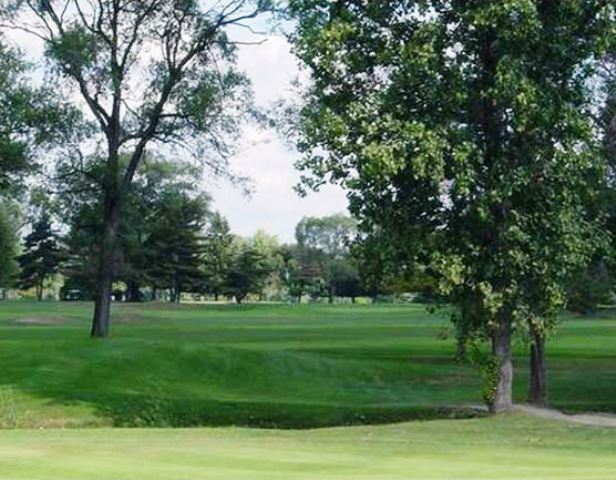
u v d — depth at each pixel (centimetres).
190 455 1395
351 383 3569
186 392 3306
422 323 7550
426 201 2369
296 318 8575
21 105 3778
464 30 2319
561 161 2286
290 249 16200
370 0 2362
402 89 2283
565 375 3603
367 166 2192
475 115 2350
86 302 10775
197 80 3941
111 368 3462
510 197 2338
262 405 2845
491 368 2456
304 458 1395
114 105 3953
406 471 1244
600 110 2761
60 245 11288
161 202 4344
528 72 2267
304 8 2444
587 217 2597
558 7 2280
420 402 3080
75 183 4044
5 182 3931
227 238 12225
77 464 1249
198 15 3897
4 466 1222
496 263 2312
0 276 10475
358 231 2434
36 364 3428
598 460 1438
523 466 1337
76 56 3725
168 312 9250
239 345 4828
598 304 2991
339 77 2381
